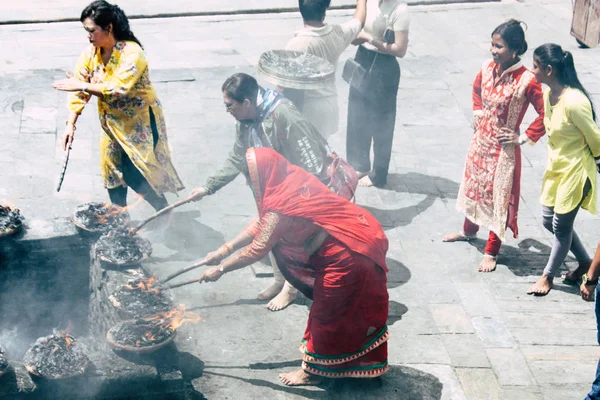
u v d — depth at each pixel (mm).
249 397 4418
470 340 5023
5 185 6633
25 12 11148
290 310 5227
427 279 5664
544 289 5555
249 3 11945
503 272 5816
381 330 4398
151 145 5684
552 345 5027
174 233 6094
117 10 5301
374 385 4570
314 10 5660
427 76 9461
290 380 4531
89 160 7176
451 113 8547
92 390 3975
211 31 10883
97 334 5027
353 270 4160
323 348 4371
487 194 5691
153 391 4074
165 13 11391
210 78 9156
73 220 5266
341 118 8297
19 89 8516
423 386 4590
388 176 7195
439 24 11367
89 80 5562
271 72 5297
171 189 5910
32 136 7504
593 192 5250
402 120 8328
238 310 5207
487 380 4664
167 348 4281
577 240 5547
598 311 4457
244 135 4934
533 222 6535
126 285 4621
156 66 9492
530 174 7328
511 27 5203
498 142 5520
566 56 5039
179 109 8297
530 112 8617
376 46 6387
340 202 4262
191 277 5527
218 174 5129
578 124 5035
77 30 10695
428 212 6617
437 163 7484
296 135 4707
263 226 4184
